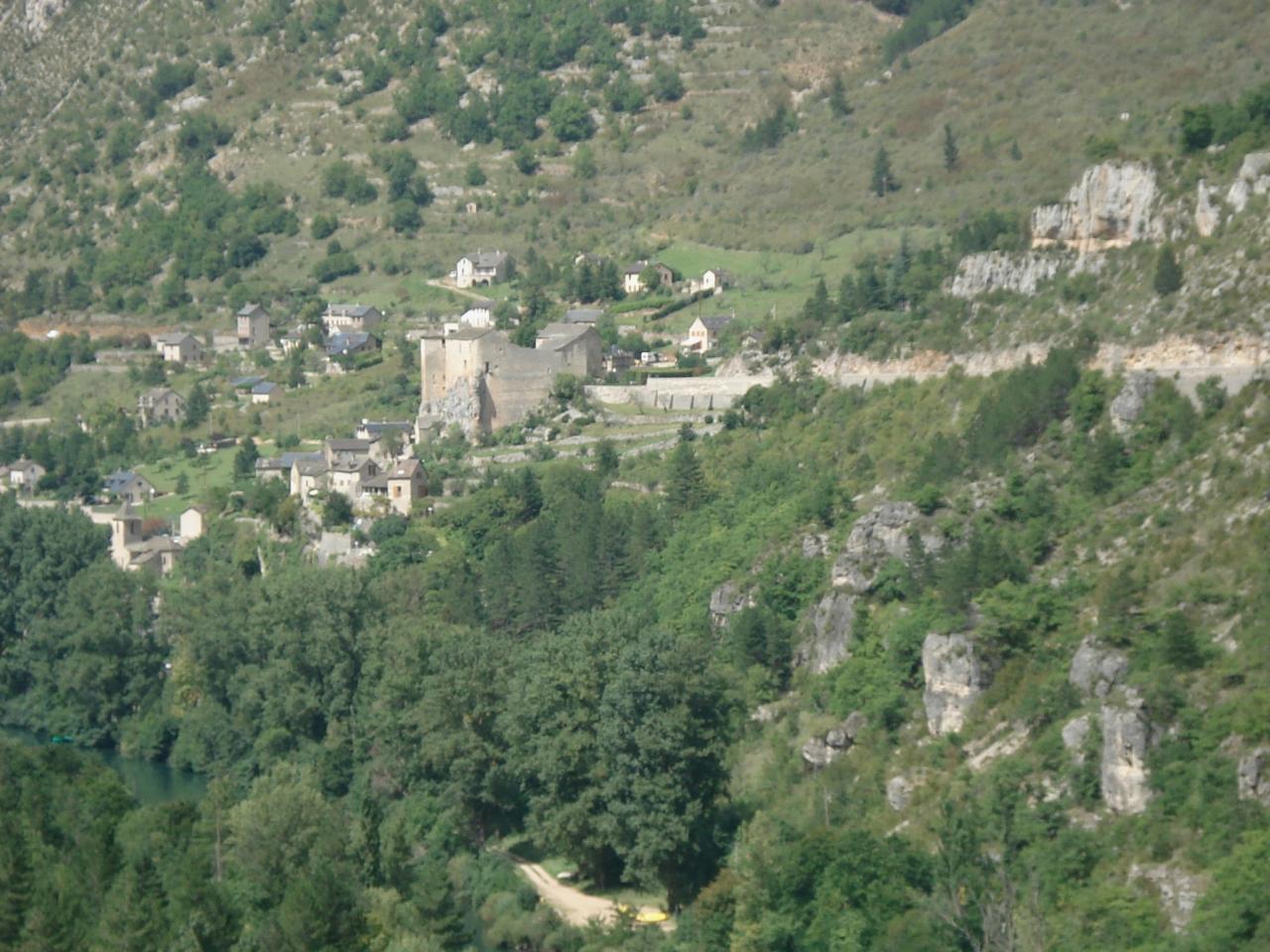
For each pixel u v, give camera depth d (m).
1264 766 198.12
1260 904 184.62
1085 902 196.38
